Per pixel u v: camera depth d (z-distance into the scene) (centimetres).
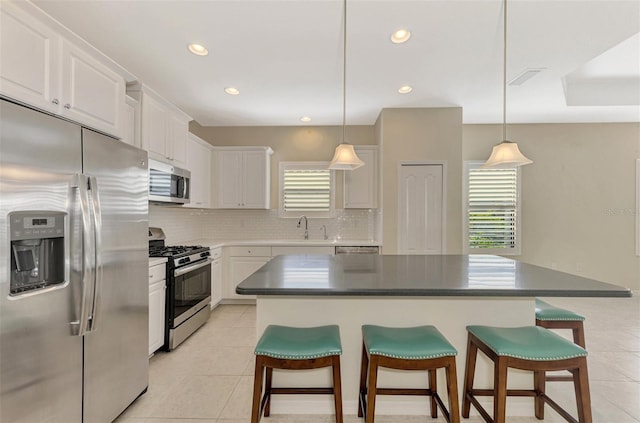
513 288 152
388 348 151
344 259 251
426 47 267
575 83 411
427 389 177
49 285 143
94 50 186
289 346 153
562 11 220
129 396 198
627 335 323
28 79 147
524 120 481
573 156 498
